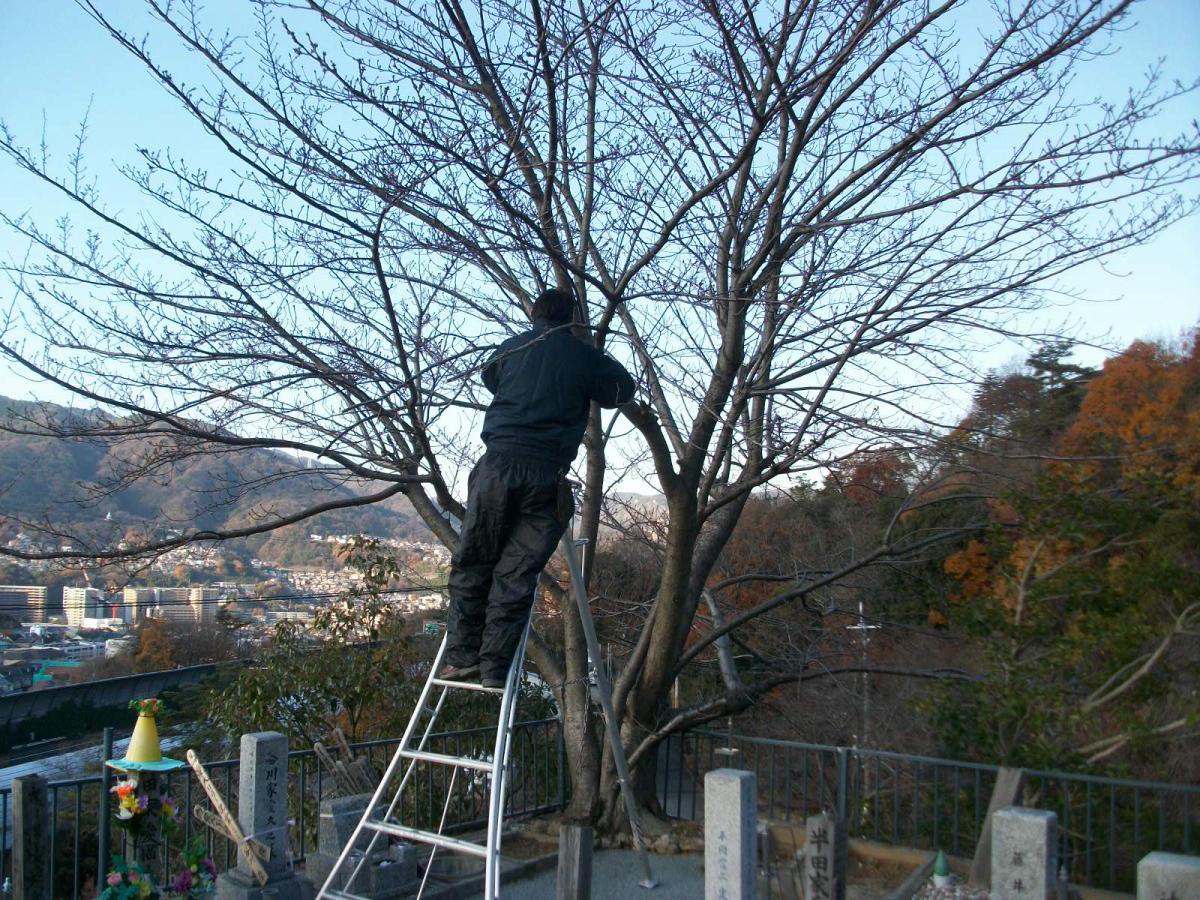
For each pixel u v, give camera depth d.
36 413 6.10
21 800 4.68
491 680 4.43
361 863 4.71
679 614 7.16
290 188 5.71
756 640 11.56
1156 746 7.98
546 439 4.74
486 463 4.72
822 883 4.19
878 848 6.58
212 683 15.49
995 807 6.12
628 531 8.78
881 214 5.98
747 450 7.70
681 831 7.25
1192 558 8.16
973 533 8.43
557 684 7.52
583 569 7.51
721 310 7.26
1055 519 7.41
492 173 5.71
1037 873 4.39
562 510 4.87
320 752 6.75
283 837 5.45
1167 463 8.07
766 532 10.84
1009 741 7.43
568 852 4.12
